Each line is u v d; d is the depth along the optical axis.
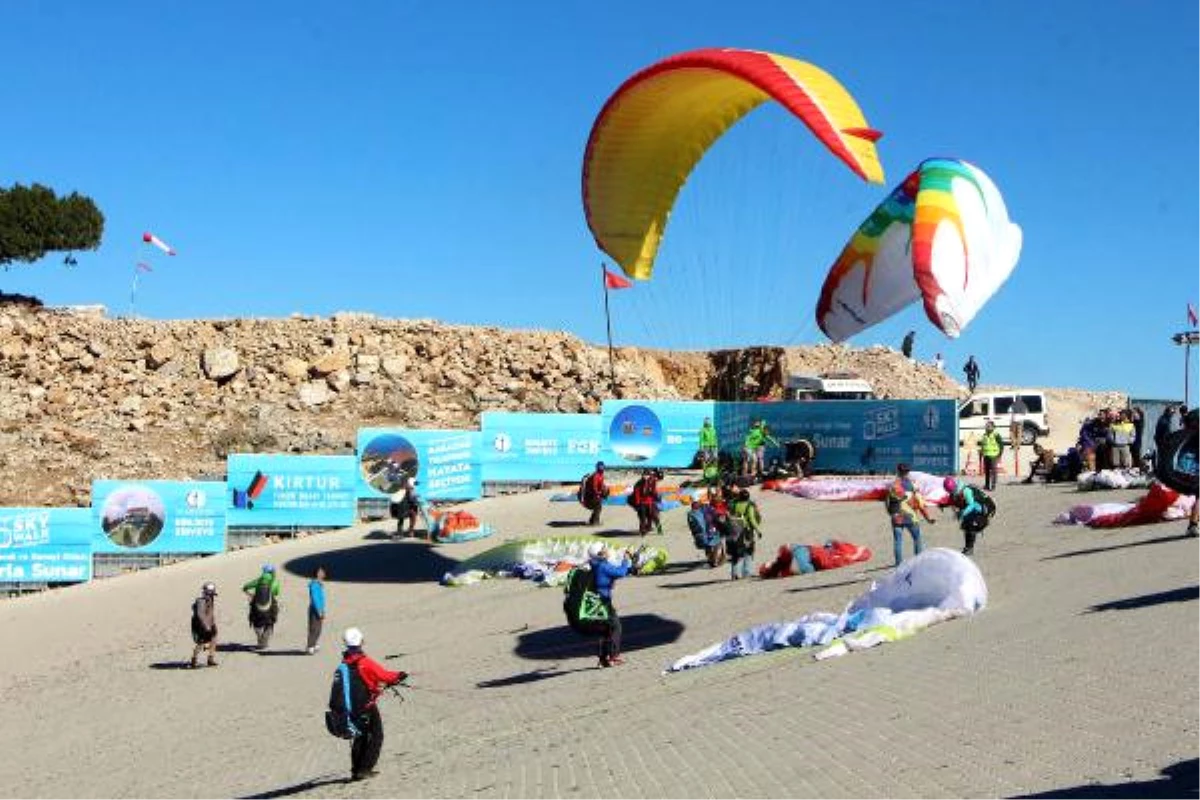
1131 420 31.94
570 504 38.41
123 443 47.03
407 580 31.02
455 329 56.91
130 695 23.22
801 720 11.77
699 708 13.45
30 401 50.44
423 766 13.96
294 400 51.19
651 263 30.81
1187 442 17.52
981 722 10.50
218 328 56.03
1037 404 46.28
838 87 25.73
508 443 41.03
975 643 14.12
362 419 50.00
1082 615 14.86
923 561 17.06
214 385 52.66
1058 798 8.22
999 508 29.56
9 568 34.28
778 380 58.91
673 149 29.39
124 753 18.88
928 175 29.38
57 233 65.44
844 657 14.79
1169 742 9.09
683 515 35.44
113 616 30.52
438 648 23.05
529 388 53.50
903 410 38.16
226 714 20.81
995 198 29.95
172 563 35.75
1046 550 22.20
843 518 31.31
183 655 26.39
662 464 42.38
